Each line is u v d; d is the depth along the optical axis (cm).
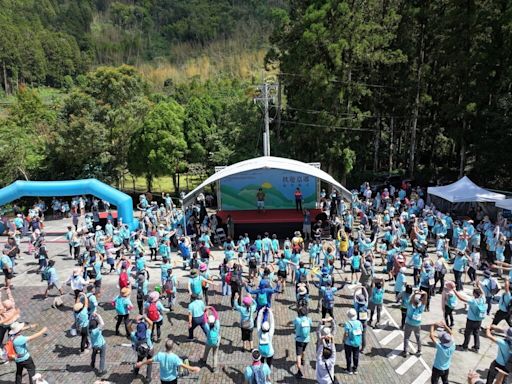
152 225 2517
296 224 2580
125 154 3994
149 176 3938
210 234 2517
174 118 3806
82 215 3145
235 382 1109
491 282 1433
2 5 14962
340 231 2088
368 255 1639
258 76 9375
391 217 2489
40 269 1867
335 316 1494
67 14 17500
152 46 17138
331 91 3391
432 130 4188
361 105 4003
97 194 2767
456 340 1302
